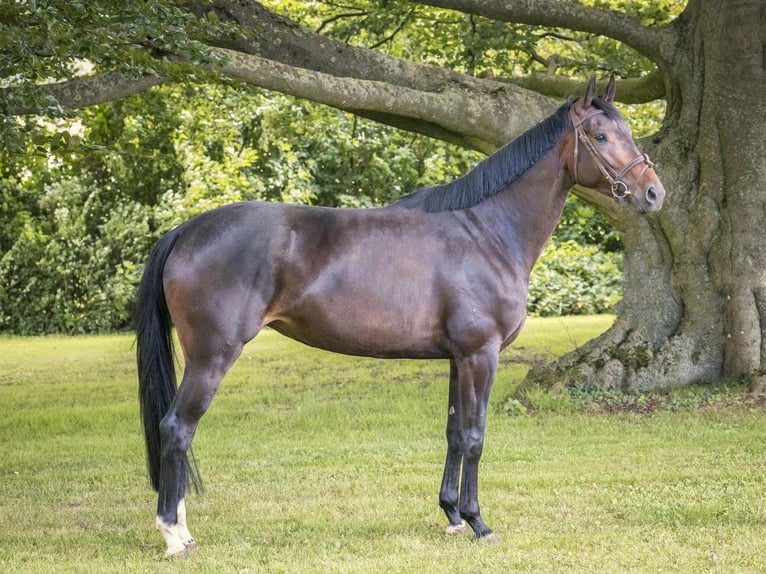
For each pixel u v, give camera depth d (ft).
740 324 35.27
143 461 27.94
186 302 17.92
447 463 19.81
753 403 33.09
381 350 18.79
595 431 30.66
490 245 19.08
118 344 63.62
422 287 18.54
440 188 19.56
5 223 71.92
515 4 35.55
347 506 21.94
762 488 22.67
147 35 21.17
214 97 50.16
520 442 29.17
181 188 72.43
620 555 17.74
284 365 51.65
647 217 36.68
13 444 30.60
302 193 75.31
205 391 17.90
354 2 46.42
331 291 18.31
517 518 20.70
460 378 18.92
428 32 46.78
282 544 19.11
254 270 17.94
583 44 44.60
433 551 18.28
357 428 32.60
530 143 19.56
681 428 30.48
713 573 16.63
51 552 18.60
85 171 73.72
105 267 70.90
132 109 50.47
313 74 31.58
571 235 83.76
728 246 35.65
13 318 70.85
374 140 78.48
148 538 19.53
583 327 67.41
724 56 35.35
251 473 25.66
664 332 36.83
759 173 35.37
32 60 19.93
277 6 49.29
